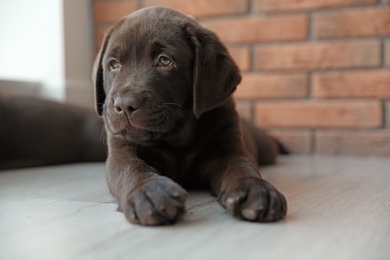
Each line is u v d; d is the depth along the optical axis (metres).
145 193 0.46
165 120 0.58
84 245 0.40
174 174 0.65
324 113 1.09
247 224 0.46
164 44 0.60
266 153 0.93
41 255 0.38
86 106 1.18
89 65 1.24
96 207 0.55
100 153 1.02
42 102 1.01
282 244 0.40
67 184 0.71
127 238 0.41
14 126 0.95
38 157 0.97
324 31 1.07
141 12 0.64
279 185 0.69
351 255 0.37
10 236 0.43
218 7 1.14
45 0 1.18
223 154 0.62
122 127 0.57
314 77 1.09
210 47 0.62
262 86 1.13
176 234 0.43
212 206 0.54
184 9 1.16
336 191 0.64
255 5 1.12
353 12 1.05
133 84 0.57
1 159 0.93
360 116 1.06
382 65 1.04
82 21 1.22
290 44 1.10
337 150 1.09
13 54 1.21
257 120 1.14
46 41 1.19
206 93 0.61
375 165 0.93
